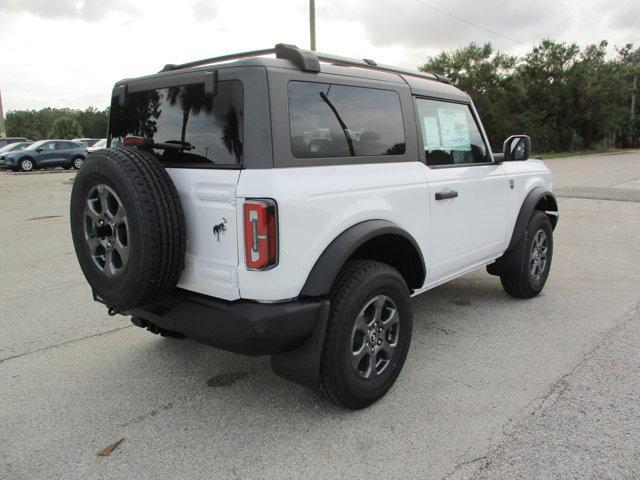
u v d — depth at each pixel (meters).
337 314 2.82
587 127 42.66
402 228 3.23
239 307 2.63
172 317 2.91
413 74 3.89
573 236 7.93
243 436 2.87
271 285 2.58
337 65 3.17
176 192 2.71
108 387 3.46
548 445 2.68
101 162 2.69
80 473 2.58
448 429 2.87
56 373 3.67
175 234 2.66
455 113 4.05
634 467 2.50
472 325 4.41
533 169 5.08
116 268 2.83
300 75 2.77
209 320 2.72
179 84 2.93
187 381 3.53
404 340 3.28
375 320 3.07
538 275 5.05
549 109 41.41
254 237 2.52
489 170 4.30
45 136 128.75
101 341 4.24
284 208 2.55
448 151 3.92
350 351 2.90
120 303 2.80
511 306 4.88
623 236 7.87
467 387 3.33
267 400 3.26
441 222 3.71
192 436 2.88
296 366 2.83
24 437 2.90
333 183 2.82
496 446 2.69
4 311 4.96
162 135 3.04
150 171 2.65
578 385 3.29
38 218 10.63
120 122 3.44
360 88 3.16
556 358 3.71
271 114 2.58
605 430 2.80
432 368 3.61
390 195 3.19
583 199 11.95
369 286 2.94
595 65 41.66
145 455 2.72
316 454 2.69
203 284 2.77
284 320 2.63
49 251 7.53
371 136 3.21
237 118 2.63
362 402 3.04
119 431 2.95
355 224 2.94
